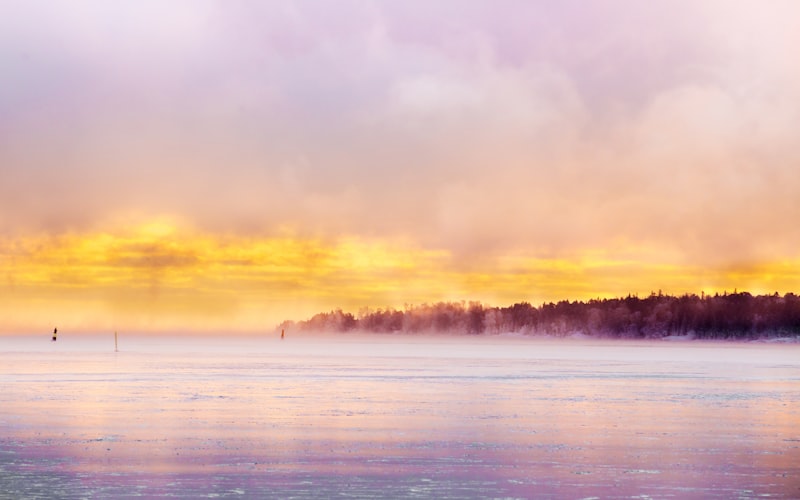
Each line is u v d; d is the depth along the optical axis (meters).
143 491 25.97
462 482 27.39
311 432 38.66
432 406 50.53
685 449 34.06
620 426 41.22
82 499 24.92
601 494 25.72
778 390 65.19
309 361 124.31
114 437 36.84
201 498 25.06
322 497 25.20
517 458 31.88
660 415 46.12
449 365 111.44
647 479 27.92
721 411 48.28
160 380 73.44
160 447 34.19
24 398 54.69
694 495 25.59
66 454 32.41
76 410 47.31
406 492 25.89
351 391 61.88
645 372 93.50
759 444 35.44
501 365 112.25
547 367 105.88
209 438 36.69
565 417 45.03
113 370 90.81
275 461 31.09
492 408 49.53
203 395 57.47
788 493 25.89
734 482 27.42
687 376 85.44
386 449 33.91
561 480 27.73
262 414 45.62
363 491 26.00
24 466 29.89
